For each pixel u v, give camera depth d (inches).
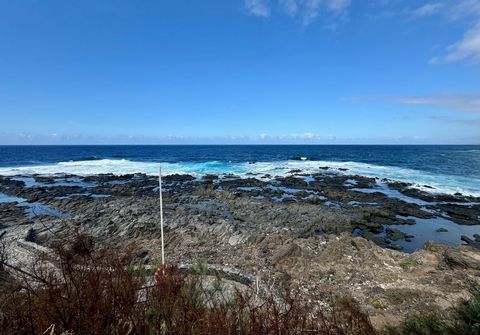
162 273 132.9
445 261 377.7
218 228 561.6
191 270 173.0
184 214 676.7
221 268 327.0
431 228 639.1
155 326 100.2
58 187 1035.9
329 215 693.9
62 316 93.3
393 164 1845.5
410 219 703.1
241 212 721.6
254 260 420.5
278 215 695.7
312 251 443.2
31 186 1052.5
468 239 564.4
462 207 788.6
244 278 312.3
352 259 402.0
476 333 160.7
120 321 96.8
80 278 102.2
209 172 1476.4
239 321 111.8
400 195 954.1
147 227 570.3
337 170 1545.3
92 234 542.3
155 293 115.7
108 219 625.0
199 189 994.7
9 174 1364.4
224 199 864.9
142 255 438.9
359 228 626.8
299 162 2028.8
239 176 1331.2
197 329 99.7
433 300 274.1
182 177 1263.5
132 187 1046.4
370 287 320.2
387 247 529.7
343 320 152.8
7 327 93.6
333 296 292.2
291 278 351.9
